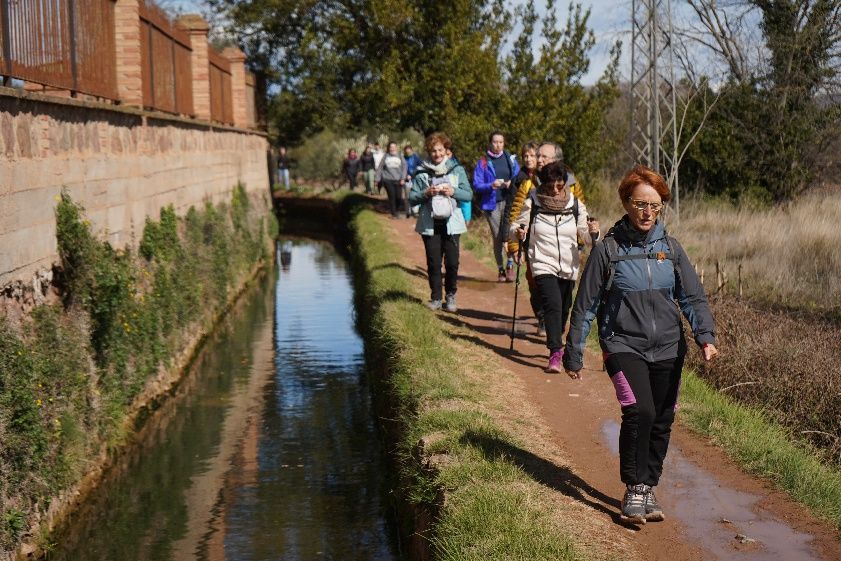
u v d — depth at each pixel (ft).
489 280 46.73
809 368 27.63
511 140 76.33
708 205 77.61
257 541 23.32
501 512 16.84
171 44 47.75
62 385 24.20
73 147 28.96
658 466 17.40
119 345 29.91
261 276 69.46
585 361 30.53
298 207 114.83
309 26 89.92
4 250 22.65
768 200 81.41
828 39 82.99
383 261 50.44
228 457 29.63
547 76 77.00
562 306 28.91
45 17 27.71
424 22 82.99
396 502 24.41
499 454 20.24
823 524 17.43
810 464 20.33
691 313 16.96
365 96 85.81
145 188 38.81
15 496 20.49
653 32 75.36
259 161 87.51
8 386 20.43
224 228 57.52
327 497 26.22
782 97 83.61
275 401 35.91
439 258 36.91
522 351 31.48
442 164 36.19
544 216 28.35
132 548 22.85
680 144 86.02
